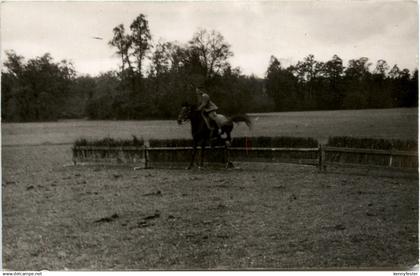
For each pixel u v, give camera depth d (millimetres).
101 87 56531
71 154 23094
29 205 11672
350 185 13062
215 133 16547
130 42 50844
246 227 9375
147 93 53312
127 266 7586
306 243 8398
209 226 9500
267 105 53656
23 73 55469
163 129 40375
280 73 51844
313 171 15680
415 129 29172
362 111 44750
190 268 7434
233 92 50781
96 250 8359
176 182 14312
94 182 14750
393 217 9820
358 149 14602
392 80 39469
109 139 18500
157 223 9789
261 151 16250
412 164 13781
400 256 7762
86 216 10516
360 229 9078
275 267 7375
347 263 7496
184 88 49625
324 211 10375
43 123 51531
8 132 39812
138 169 17500
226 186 13422
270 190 12703
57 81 56250
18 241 8930
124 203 11641
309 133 30766
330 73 49094
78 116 56938
